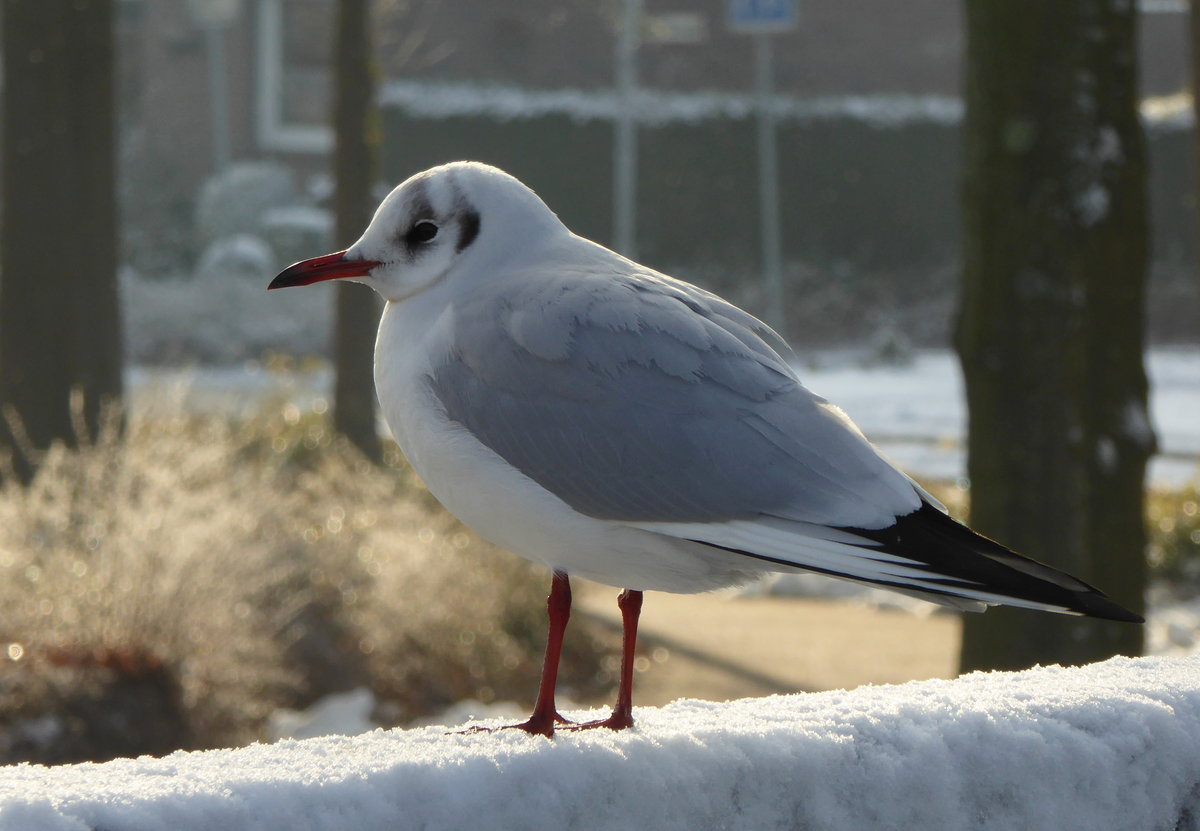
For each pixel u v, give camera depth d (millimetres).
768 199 36312
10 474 10727
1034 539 7469
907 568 3031
